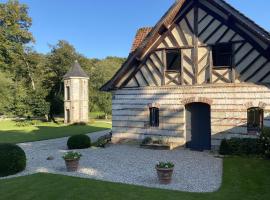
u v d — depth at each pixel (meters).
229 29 14.43
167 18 15.19
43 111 37.25
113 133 17.69
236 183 9.30
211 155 14.00
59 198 8.01
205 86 15.05
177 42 15.57
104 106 43.78
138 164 12.25
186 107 15.88
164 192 8.44
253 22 13.52
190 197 8.01
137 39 18.55
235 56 14.37
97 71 45.19
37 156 14.41
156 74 16.28
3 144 11.20
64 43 44.44
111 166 11.93
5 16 46.16
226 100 14.61
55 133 25.64
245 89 14.24
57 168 11.73
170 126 16.03
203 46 15.02
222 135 14.66
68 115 36.66
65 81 36.84
